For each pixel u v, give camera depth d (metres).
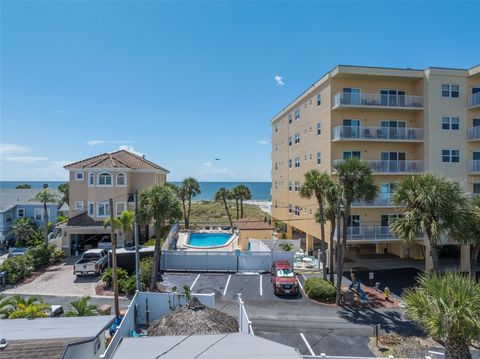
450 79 28.14
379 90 29.05
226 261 27.39
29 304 15.09
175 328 11.55
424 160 28.08
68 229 31.64
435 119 27.89
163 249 29.38
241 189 58.94
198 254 27.33
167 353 8.30
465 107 28.30
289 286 21.70
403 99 28.39
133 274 23.59
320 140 30.16
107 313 17.58
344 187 19.69
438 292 9.35
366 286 23.70
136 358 8.03
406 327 17.00
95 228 31.83
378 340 15.39
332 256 23.48
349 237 26.95
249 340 9.16
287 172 40.19
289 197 39.31
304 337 15.85
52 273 25.77
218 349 8.52
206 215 70.56
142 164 36.22
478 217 15.36
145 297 16.03
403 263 29.53
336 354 14.22
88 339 10.54
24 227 36.62
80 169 34.03
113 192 33.38
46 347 9.84
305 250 35.75
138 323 15.77
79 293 21.38
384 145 29.02
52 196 33.03
